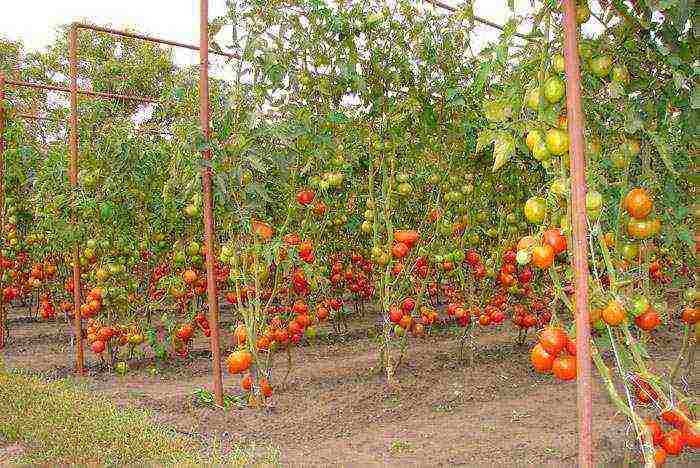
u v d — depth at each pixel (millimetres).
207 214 5012
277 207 5832
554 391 5605
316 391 5629
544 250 2654
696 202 3395
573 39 2465
